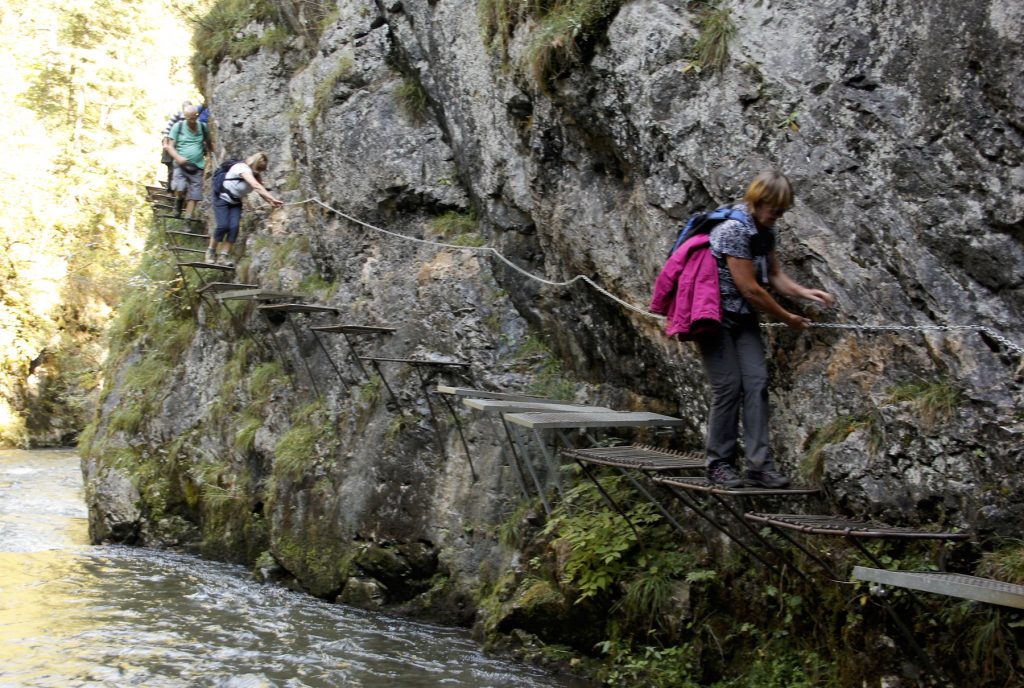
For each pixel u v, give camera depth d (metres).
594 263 6.62
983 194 4.47
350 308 9.50
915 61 4.73
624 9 5.95
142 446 11.87
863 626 4.81
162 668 6.25
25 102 27.31
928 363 4.68
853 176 4.94
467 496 7.80
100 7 27.75
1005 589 3.67
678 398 6.32
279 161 12.13
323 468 9.03
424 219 9.30
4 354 22.98
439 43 8.63
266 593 8.73
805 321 4.79
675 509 6.20
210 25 13.98
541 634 6.54
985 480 4.39
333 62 10.48
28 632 7.10
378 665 6.44
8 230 23.64
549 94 6.44
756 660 5.38
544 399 7.20
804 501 5.25
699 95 5.55
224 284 10.38
